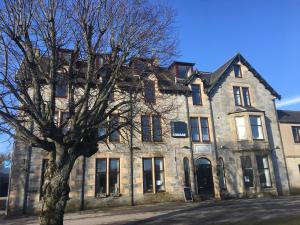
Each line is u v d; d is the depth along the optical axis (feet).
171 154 90.07
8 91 38.37
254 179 94.48
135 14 44.34
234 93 104.63
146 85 52.11
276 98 110.11
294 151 106.63
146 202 83.92
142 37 44.34
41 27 41.06
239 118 99.55
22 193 72.74
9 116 36.68
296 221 45.19
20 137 39.83
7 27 36.99
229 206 69.41
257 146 96.63
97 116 42.16
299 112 119.75
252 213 56.59
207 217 54.60
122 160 84.48
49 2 40.75
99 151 82.74
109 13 43.62
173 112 92.79
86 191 78.89
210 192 91.76
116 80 44.68
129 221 55.31
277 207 63.93
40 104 39.88
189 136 93.30
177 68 103.30
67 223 55.72
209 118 97.86
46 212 36.65
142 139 87.71
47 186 37.88
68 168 39.06
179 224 48.75
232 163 96.02
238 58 109.09
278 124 107.34
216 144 95.86
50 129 37.93
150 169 87.30
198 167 92.58
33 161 75.41
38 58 42.24
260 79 109.29
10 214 70.90
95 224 53.36
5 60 38.58
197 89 100.27
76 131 39.70
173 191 87.45
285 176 101.60
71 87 44.06
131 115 47.78
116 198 81.41
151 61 47.32
